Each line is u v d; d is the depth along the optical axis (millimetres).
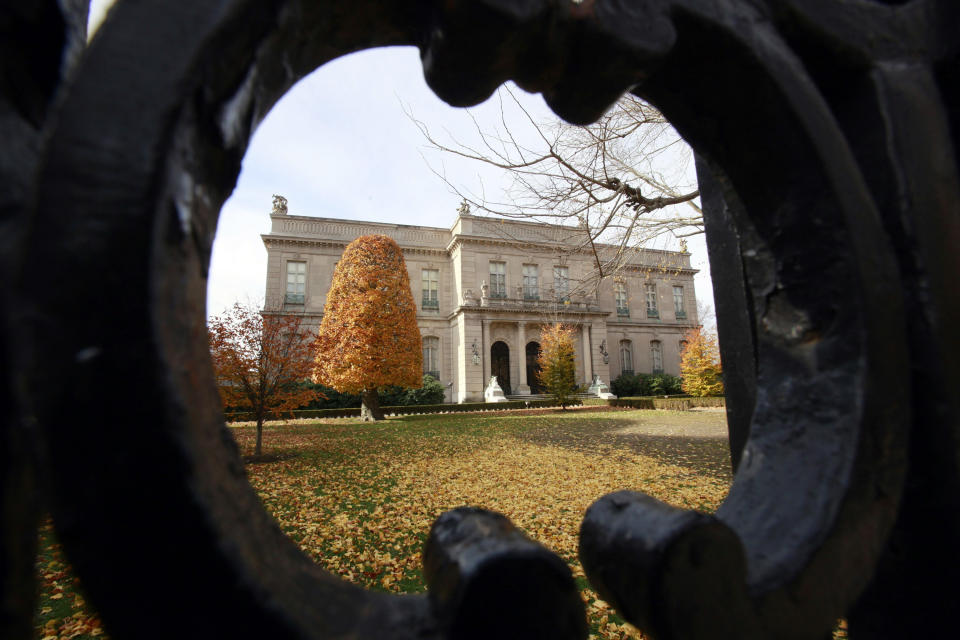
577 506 5965
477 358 29812
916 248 788
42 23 454
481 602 419
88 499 357
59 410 345
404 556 4293
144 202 361
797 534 636
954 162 876
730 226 1271
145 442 347
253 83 511
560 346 25844
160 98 383
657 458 9570
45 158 355
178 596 366
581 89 672
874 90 833
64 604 3260
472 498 6504
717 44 682
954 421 745
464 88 649
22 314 338
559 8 552
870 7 862
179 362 377
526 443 12383
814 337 760
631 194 6148
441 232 33812
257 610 375
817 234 742
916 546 775
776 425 782
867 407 667
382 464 9352
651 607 494
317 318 30016
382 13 604
